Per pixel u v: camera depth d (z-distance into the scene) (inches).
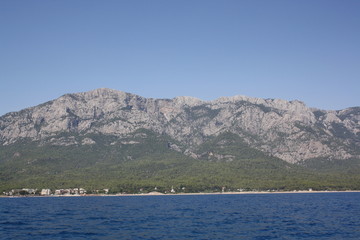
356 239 5177.2
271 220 7327.8
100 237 5334.6
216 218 7701.8
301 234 5595.5
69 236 5413.4
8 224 6678.2
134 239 5182.1
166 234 5595.5
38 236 5408.5
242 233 5689.0
